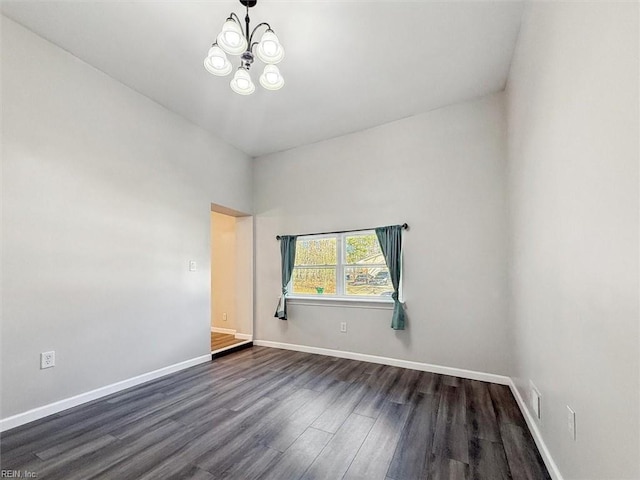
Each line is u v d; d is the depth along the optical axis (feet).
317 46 7.88
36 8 6.64
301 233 13.96
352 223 12.65
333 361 11.96
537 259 6.05
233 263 16.79
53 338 7.47
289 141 13.75
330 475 5.19
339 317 12.71
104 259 8.68
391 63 8.58
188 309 11.33
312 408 7.75
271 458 5.66
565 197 4.46
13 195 6.89
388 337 11.57
